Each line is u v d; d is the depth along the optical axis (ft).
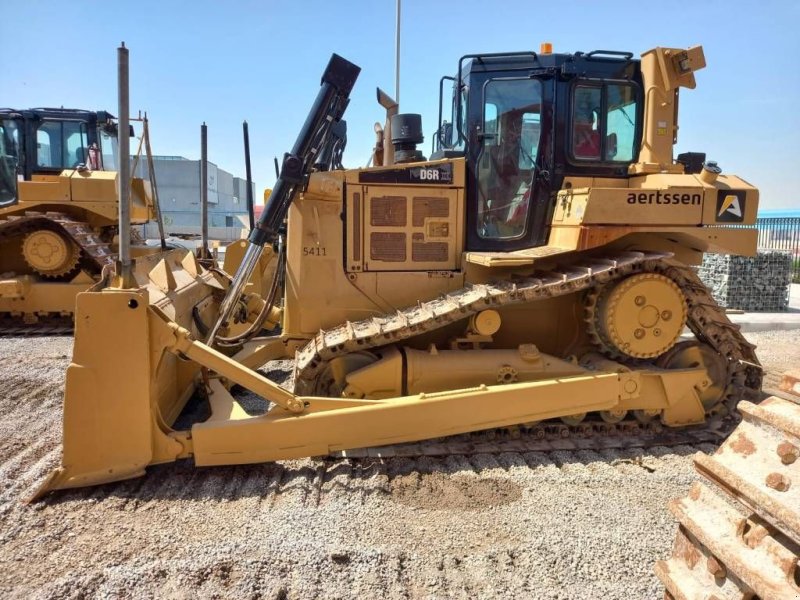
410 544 10.30
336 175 15.40
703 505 6.95
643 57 15.55
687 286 15.35
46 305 31.27
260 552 9.90
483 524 11.00
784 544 5.87
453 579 9.35
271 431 12.73
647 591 9.13
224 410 13.79
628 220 14.14
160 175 127.34
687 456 14.37
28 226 31.83
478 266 15.89
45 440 15.14
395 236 15.71
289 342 16.01
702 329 15.83
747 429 6.73
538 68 15.24
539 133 15.48
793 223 61.62
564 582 9.32
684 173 15.75
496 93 15.49
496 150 15.69
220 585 9.12
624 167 15.79
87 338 11.75
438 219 15.79
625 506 11.78
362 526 10.85
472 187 15.71
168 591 8.95
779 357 26.40
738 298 38.65
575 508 11.66
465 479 12.87
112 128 37.29
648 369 15.24
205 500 11.71
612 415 15.29
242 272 14.89
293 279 15.74
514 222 15.97
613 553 10.11
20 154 34.65
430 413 13.41
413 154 16.83
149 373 12.12
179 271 18.35
